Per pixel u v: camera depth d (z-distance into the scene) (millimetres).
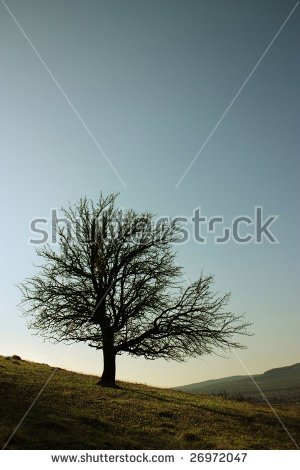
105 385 34125
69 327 35062
